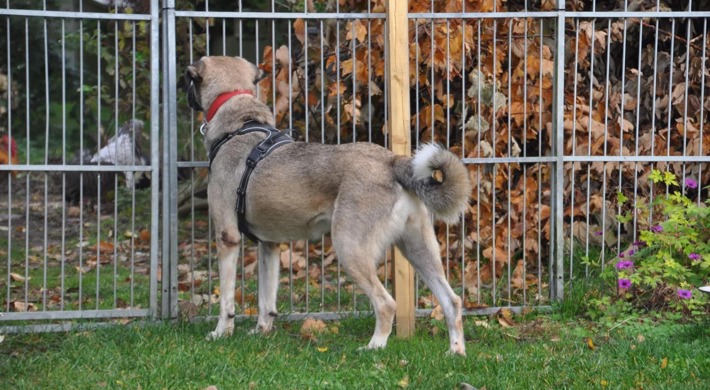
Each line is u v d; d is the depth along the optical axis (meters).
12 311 6.12
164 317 5.82
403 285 5.57
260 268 5.61
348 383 4.50
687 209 6.09
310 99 6.91
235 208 5.39
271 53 6.48
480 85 6.33
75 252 8.77
